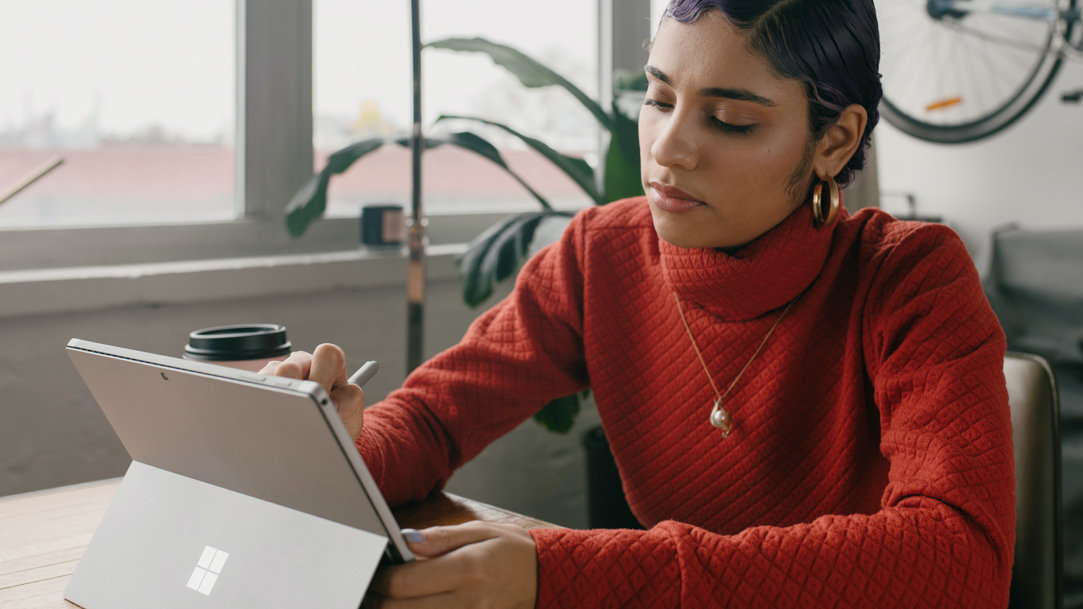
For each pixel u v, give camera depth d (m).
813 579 0.60
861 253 0.85
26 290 1.36
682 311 0.93
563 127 2.24
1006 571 0.64
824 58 0.72
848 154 0.78
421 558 0.57
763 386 0.88
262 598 0.58
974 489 0.65
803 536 0.63
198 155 1.72
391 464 0.84
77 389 1.44
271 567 0.58
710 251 0.82
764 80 0.70
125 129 1.63
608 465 1.69
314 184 1.56
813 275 0.84
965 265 0.79
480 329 1.04
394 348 1.80
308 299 1.67
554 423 1.62
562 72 2.21
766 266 0.80
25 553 0.74
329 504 0.56
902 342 0.76
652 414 0.96
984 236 2.73
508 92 2.12
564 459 2.06
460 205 2.08
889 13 2.80
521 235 1.56
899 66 2.87
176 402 0.58
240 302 1.59
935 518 0.63
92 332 1.44
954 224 2.81
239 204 1.76
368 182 1.94
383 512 0.54
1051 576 0.91
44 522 0.81
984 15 2.71
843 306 0.86
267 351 0.80
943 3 2.68
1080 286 1.85
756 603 0.59
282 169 1.77
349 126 1.88
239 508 0.62
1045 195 2.56
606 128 1.62
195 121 1.71
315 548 0.57
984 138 2.64
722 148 0.72
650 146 0.76
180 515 0.64
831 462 0.85
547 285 1.03
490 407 0.97
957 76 2.79
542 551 0.60
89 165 1.60
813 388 0.86
